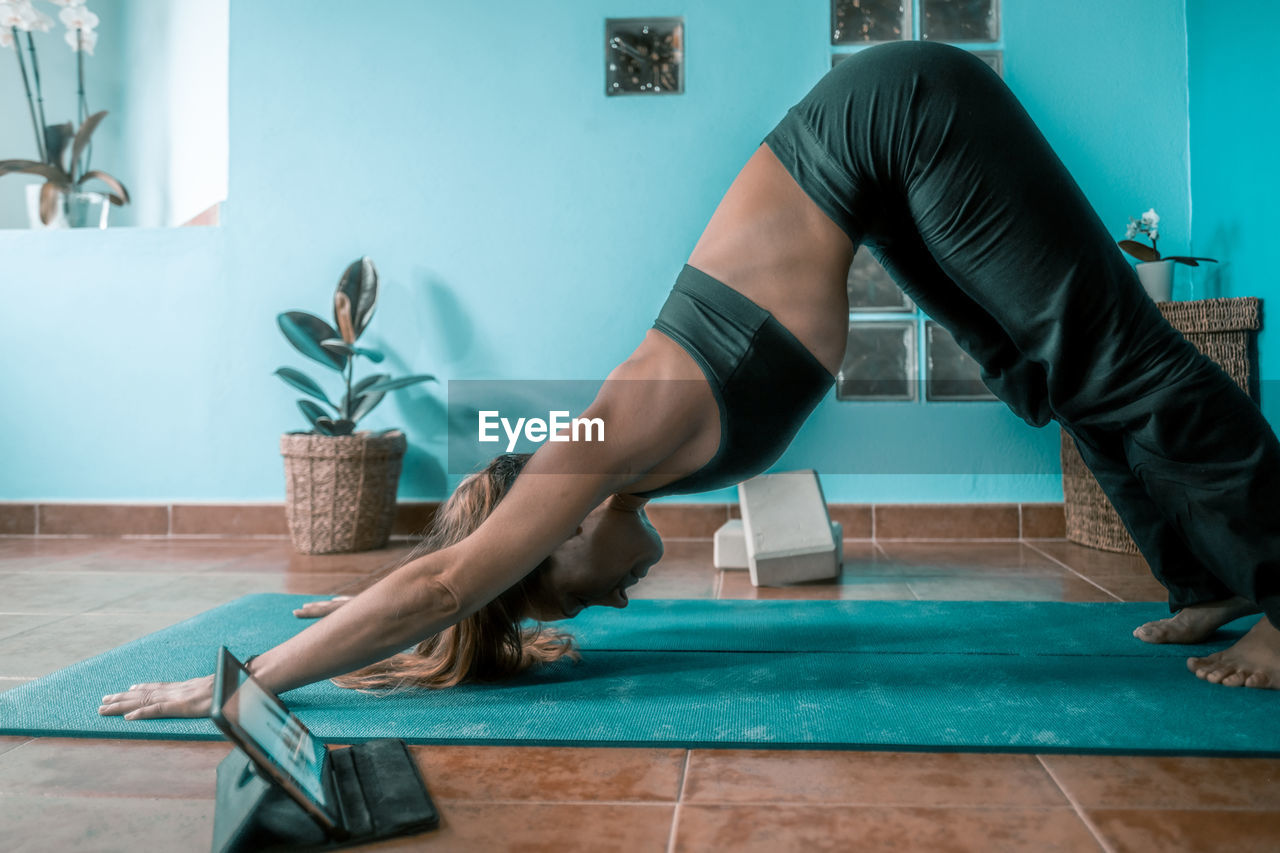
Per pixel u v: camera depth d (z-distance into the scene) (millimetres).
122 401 3445
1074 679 1520
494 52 3332
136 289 3436
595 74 3307
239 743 891
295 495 3045
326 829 954
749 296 1339
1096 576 2543
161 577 2633
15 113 3869
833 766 1171
